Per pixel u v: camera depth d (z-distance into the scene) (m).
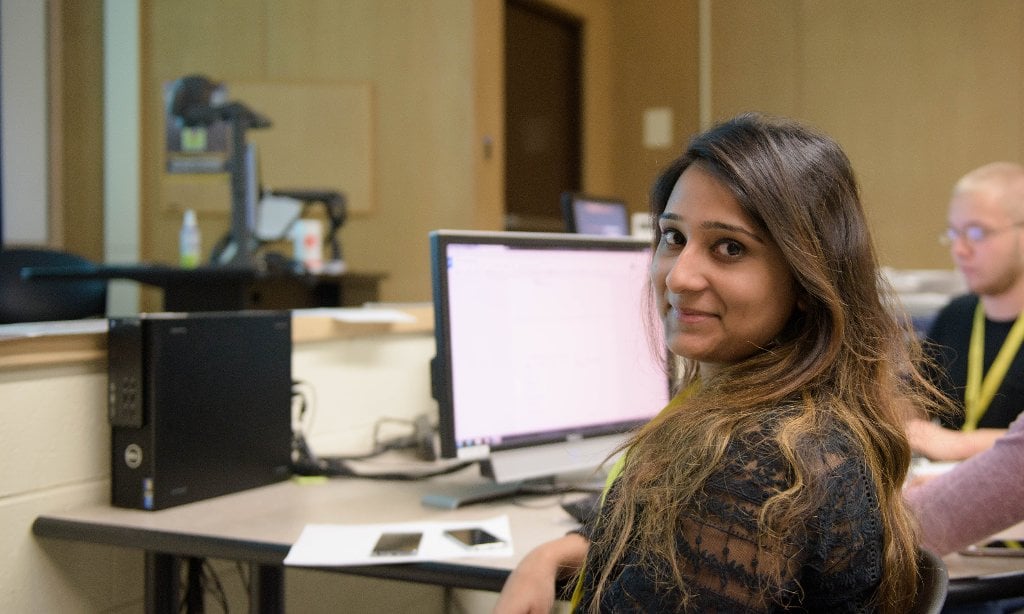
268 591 1.53
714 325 0.91
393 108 5.08
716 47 5.98
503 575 1.21
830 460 0.81
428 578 1.25
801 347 0.90
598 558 0.97
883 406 0.90
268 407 1.72
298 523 1.45
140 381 1.50
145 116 5.07
